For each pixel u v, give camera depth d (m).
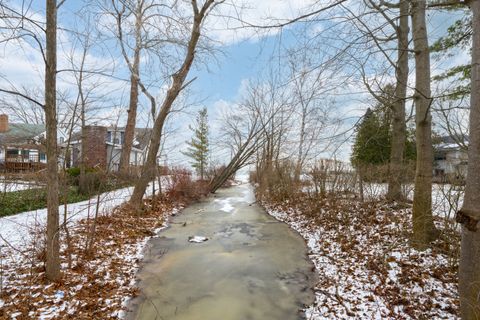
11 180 8.27
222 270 4.61
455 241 3.68
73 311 3.03
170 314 3.26
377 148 9.11
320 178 8.51
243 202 12.69
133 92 12.09
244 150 17.20
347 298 3.43
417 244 4.22
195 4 8.12
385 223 5.73
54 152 3.47
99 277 3.92
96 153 10.72
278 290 3.87
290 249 5.67
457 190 3.95
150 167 8.64
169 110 8.80
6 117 13.55
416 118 4.38
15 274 3.63
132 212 7.93
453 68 5.70
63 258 4.29
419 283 3.46
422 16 4.18
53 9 3.19
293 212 9.13
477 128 1.79
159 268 4.66
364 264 4.28
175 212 9.66
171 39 8.91
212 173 19.55
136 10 8.58
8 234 5.38
